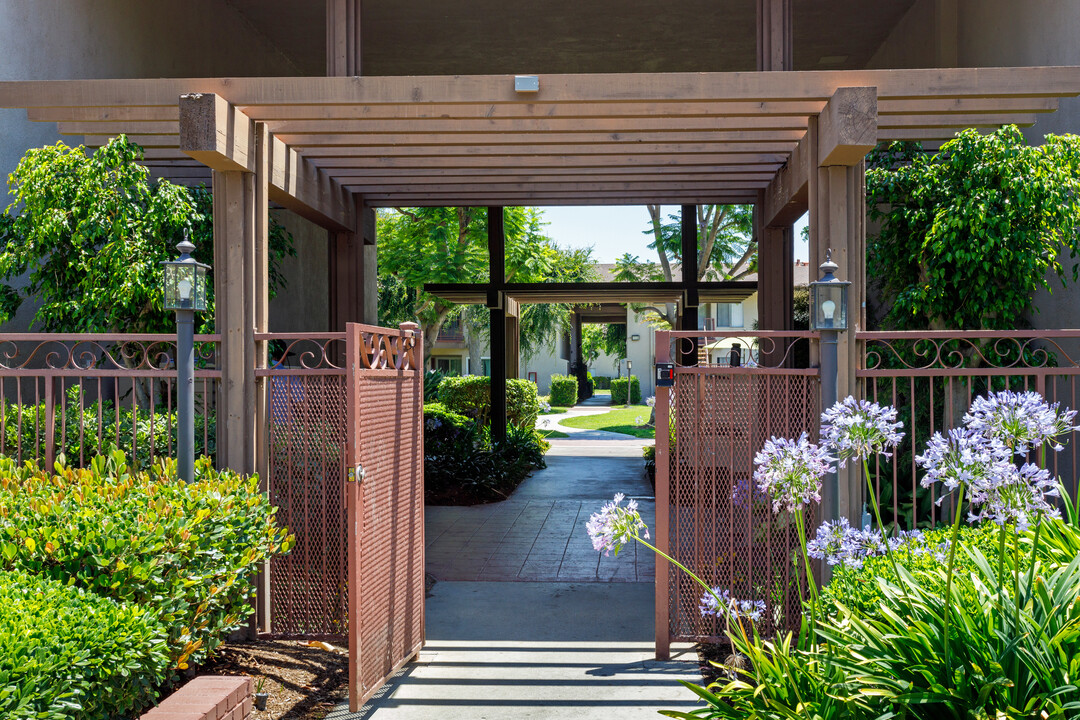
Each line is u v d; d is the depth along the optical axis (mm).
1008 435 2453
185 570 3609
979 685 2379
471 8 9859
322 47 11742
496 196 8453
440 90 4941
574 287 11297
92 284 6930
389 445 4250
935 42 8805
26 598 2879
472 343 34000
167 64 9141
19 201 7234
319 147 6410
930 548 3254
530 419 17219
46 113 5750
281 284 9000
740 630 3006
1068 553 3152
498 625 5270
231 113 4973
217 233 5137
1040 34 6781
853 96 4602
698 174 7484
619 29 10539
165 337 4848
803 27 10195
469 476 10398
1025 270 6301
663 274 18406
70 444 5957
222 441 5031
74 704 2594
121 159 6875
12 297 7242
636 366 38938
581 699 4023
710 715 2723
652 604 5727
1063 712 2232
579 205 8469
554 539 7973
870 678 2451
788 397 4562
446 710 3898
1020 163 6211
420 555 4750
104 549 3367
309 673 4383
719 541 4793
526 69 11906
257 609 4879
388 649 4203
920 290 6785
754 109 5066
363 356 3906
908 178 6859
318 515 4965
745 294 11406
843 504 4680
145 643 2951
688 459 4699
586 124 5629
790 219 7457
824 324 4320
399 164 6828
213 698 3080
